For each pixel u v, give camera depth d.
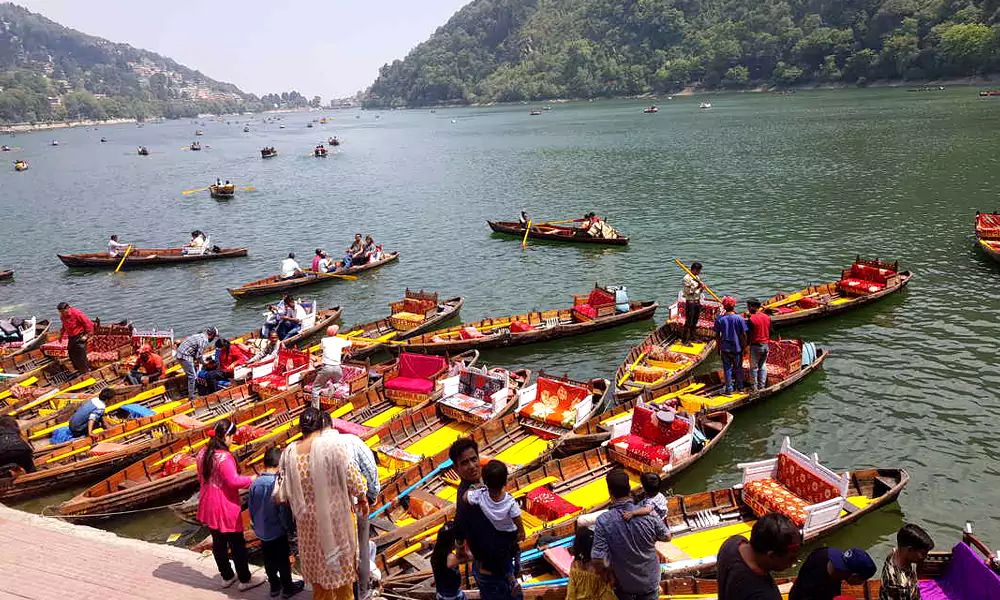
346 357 23.17
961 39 168.38
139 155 137.12
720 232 42.31
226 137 199.12
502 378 19.28
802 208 47.03
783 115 129.62
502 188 66.50
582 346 26.12
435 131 172.38
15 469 16.38
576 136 122.56
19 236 54.16
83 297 36.78
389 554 12.91
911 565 8.61
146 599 8.34
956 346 23.64
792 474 14.52
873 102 143.75
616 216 49.66
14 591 8.35
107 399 19.97
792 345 21.27
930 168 58.56
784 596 11.37
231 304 34.44
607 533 8.22
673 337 25.02
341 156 114.50
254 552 13.74
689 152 84.56
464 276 36.94
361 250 39.28
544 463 16.83
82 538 9.85
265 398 20.86
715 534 13.74
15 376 23.42
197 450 17.34
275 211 60.50
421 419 18.89
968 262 32.62
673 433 16.59
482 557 7.74
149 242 50.44
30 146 188.62
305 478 7.42
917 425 19.09
